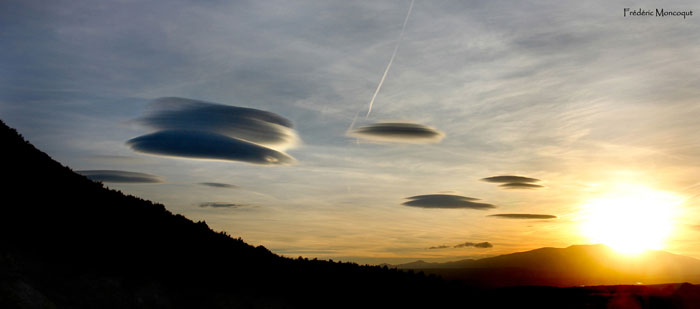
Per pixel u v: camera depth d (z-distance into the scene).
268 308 31.52
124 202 35.56
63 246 26.20
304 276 39.00
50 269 23.98
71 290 23.45
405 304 39.94
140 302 25.67
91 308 23.16
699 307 48.97
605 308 47.88
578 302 49.56
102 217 31.03
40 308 20.70
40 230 26.30
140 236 31.41
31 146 36.91
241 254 37.84
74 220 28.91
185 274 30.48
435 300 43.00
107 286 25.19
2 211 25.91
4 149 32.50
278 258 41.53
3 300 19.75
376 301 38.75
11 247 23.66
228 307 29.48
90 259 26.45
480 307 44.47
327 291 37.56
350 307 36.19
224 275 32.91
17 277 21.70
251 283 33.81
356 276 43.03
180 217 39.47
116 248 28.64
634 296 51.94
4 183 28.36
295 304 33.81
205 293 29.80
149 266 28.98
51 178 32.44
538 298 50.44
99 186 36.66
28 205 27.70
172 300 27.47
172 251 32.03
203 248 34.97
